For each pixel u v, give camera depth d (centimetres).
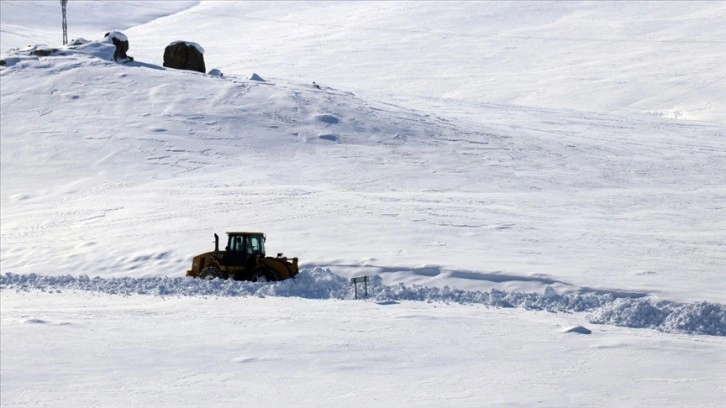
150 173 18850
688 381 5906
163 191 17200
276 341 6919
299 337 7062
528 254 11462
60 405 5269
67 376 5888
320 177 18412
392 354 6562
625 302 8338
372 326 7531
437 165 19950
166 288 9962
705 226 14388
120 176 18738
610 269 10400
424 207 15175
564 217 14850
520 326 7619
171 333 7194
